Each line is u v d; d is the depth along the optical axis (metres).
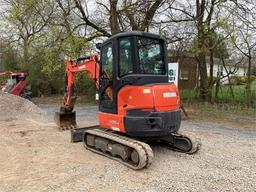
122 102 7.40
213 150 8.41
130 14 17.50
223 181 6.15
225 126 12.30
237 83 20.19
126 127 7.24
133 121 7.09
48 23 19.44
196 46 16.81
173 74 12.70
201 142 8.65
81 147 8.75
